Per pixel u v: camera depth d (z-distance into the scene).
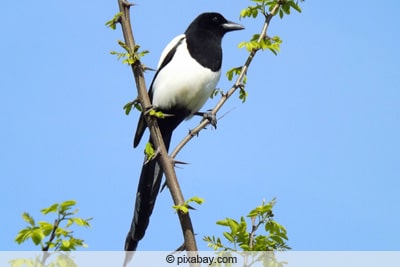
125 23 9.59
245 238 7.86
